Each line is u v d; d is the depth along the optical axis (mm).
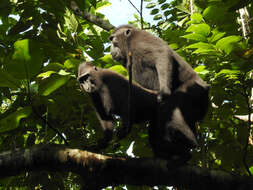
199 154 4727
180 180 3395
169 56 4223
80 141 4609
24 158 3459
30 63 3236
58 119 4637
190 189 3422
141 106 4242
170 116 3857
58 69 4105
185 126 3795
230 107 4484
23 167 3467
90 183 3484
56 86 3547
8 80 3320
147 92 4285
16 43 3176
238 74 3887
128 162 3459
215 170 3379
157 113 4086
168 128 3832
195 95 4059
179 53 4691
